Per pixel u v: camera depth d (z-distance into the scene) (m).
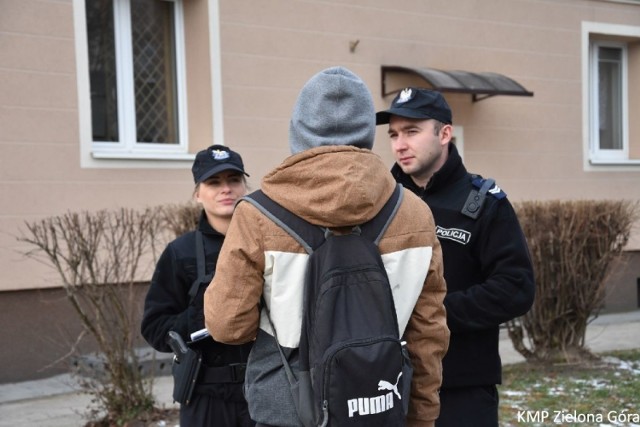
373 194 1.74
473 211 2.48
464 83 7.92
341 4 7.90
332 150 1.76
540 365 6.14
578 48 9.51
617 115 10.35
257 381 1.81
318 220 1.75
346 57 7.96
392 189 1.88
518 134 9.09
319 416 1.66
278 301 1.75
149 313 2.76
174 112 7.36
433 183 2.57
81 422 4.89
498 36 8.92
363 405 1.62
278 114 7.58
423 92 2.58
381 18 8.15
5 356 6.09
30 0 6.23
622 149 10.35
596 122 10.10
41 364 6.20
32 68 6.26
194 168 2.85
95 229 4.67
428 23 8.45
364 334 1.66
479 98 8.70
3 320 6.10
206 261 2.75
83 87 6.50
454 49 8.63
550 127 9.32
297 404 1.71
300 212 1.76
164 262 2.79
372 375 1.63
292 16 7.62
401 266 1.81
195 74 7.32
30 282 6.17
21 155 6.22
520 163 9.11
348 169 1.73
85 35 6.51
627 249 9.41
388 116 2.64
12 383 6.08
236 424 2.63
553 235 6.00
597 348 7.05
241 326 1.76
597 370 5.98
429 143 2.57
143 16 7.16
